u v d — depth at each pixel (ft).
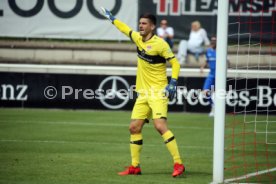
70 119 154.81
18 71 180.34
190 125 147.23
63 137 120.78
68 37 200.75
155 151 105.19
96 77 179.22
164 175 80.94
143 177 79.00
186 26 195.62
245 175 84.02
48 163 88.99
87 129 135.13
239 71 160.04
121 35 200.23
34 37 201.77
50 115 163.53
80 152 101.14
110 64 201.77
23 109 178.70
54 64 203.41
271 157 102.06
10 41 205.77
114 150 104.27
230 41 191.11
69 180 75.77
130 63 201.46
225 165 93.15
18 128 134.62
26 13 200.75
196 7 194.80
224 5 73.67
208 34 195.11
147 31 78.38
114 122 150.00
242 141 122.01
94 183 74.08
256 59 185.98
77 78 179.63
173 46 205.46
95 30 199.93
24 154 97.81
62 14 200.23
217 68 74.23
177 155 79.36
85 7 199.41
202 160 96.17
